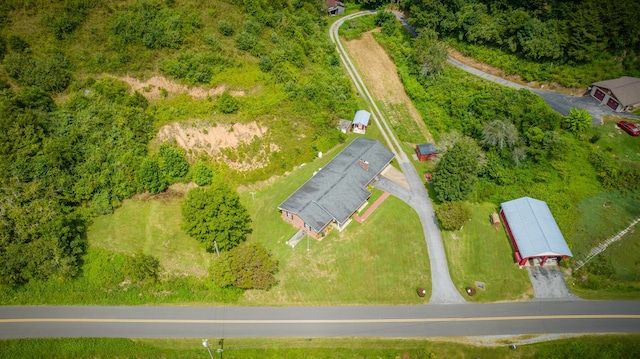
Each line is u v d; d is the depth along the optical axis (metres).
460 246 64.06
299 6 102.38
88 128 68.00
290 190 71.38
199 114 72.94
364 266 61.06
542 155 75.06
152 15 78.38
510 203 67.56
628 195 70.75
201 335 53.69
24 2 74.50
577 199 70.31
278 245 63.66
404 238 65.06
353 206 66.50
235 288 57.81
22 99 66.69
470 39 101.00
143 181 66.62
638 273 60.25
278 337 53.31
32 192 60.53
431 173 74.38
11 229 57.50
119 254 60.91
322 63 92.44
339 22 116.50
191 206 58.25
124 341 52.69
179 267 60.47
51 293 57.59
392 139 83.56
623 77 89.88
